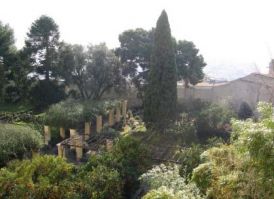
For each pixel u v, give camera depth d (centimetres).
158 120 2055
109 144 1619
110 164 1159
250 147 484
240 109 2116
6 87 2658
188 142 1830
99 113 2103
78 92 2562
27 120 2205
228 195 540
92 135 1923
